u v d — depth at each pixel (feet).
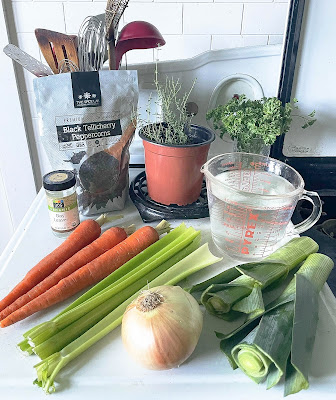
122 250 2.26
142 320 1.60
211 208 2.35
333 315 1.94
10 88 3.41
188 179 2.61
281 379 1.63
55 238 2.47
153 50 3.32
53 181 2.34
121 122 2.56
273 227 2.24
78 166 2.56
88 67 2.59
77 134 2.48
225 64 3.11
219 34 3.30
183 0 3.14
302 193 2.27
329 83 3.04
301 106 3.14
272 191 2.48
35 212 2.74
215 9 3.18
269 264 2.01
